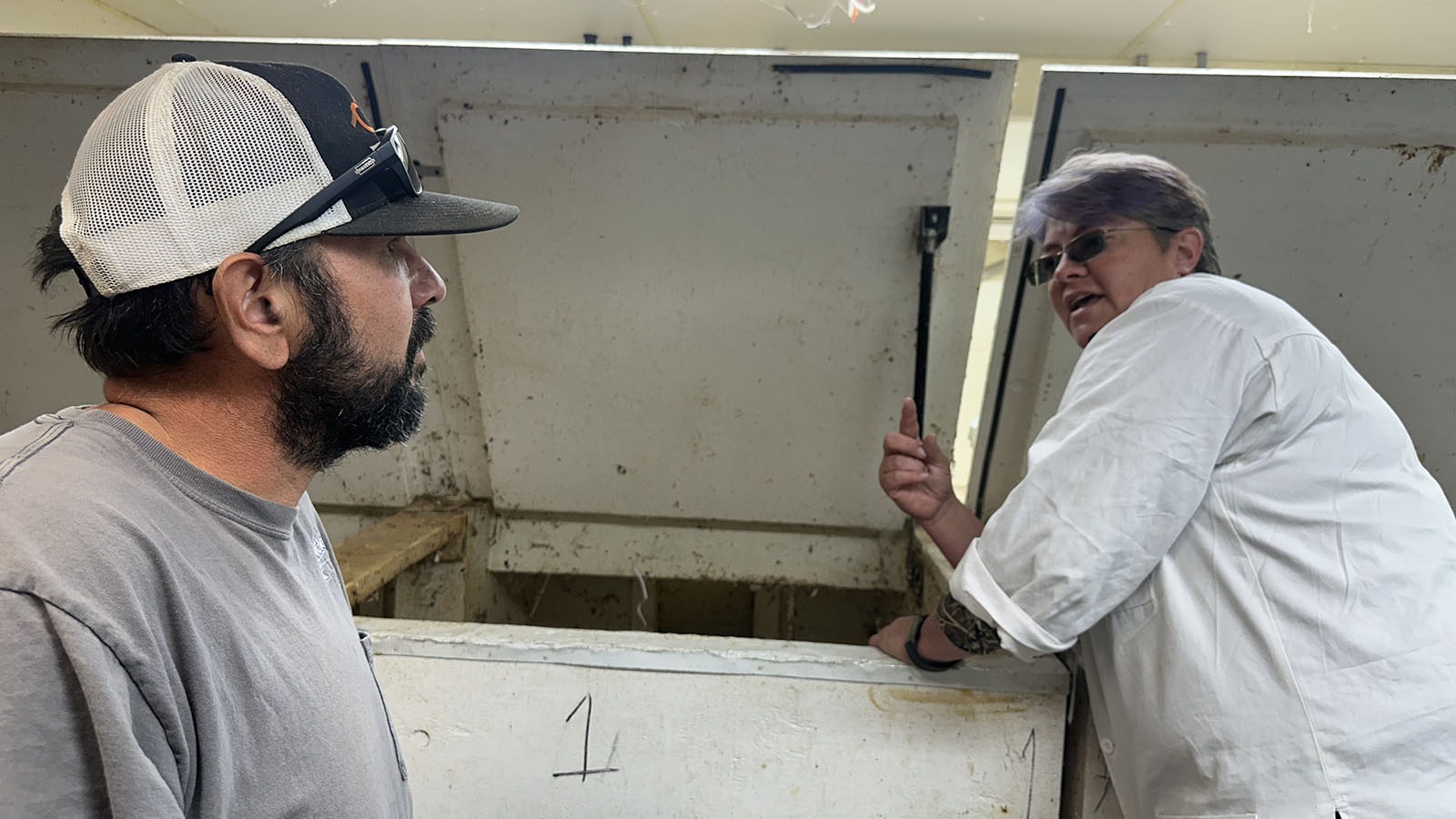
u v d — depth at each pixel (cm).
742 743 118
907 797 117
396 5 131
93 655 45
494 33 139
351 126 60
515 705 121
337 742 65
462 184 146
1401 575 88
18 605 44
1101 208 106
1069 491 93
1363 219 134
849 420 174
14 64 133
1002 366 165
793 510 189
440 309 168
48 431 54
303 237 57
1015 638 96
